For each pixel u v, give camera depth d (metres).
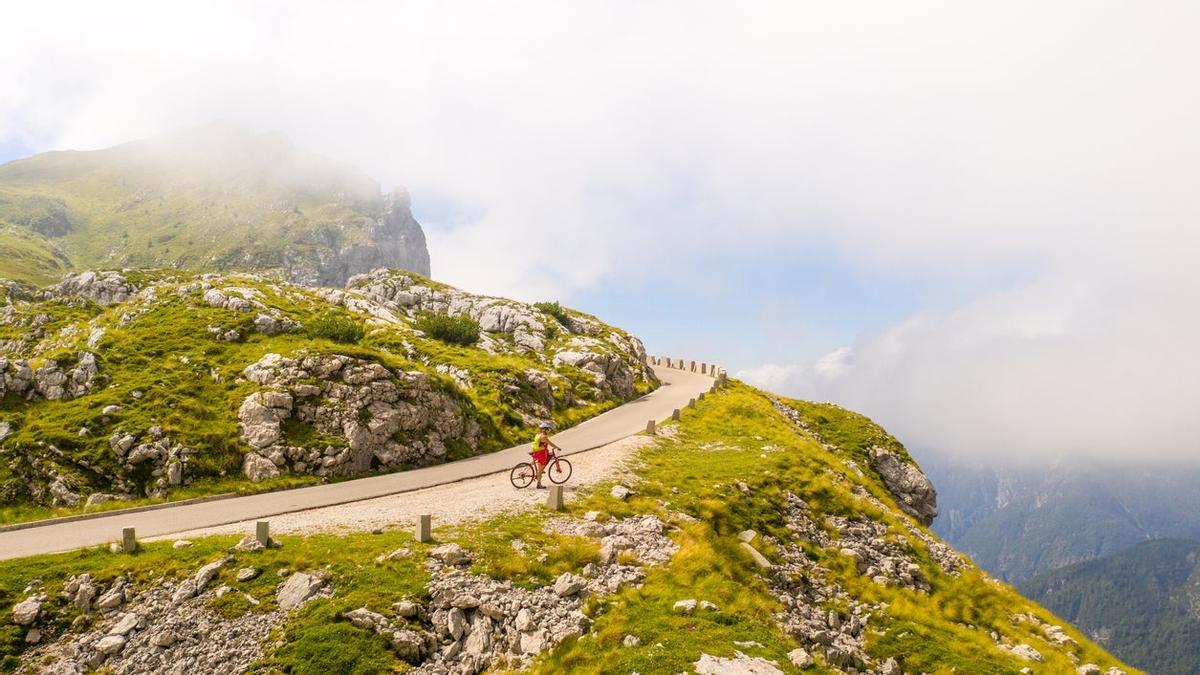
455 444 43.69
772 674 16.39
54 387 39.47
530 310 83.88
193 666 17.30
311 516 27.97
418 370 45.94
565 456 39.81
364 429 39.19
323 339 51.31
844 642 23.11
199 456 35.09
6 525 26.77
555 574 21.66
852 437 69.00
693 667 16.31
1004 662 23.84
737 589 22.44
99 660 17.66
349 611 18.48
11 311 64.12
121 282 71.25
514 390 53.97
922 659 23.16
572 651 17.84
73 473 32.66
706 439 46.06
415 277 94.62
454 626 18.59
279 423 38.12
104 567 20.80
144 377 41.19
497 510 27.20
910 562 32.19
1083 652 27.30
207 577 20.23
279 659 17.11
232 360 44.88
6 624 18.30
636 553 24.20
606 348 74.44
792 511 32.81
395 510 28.09
